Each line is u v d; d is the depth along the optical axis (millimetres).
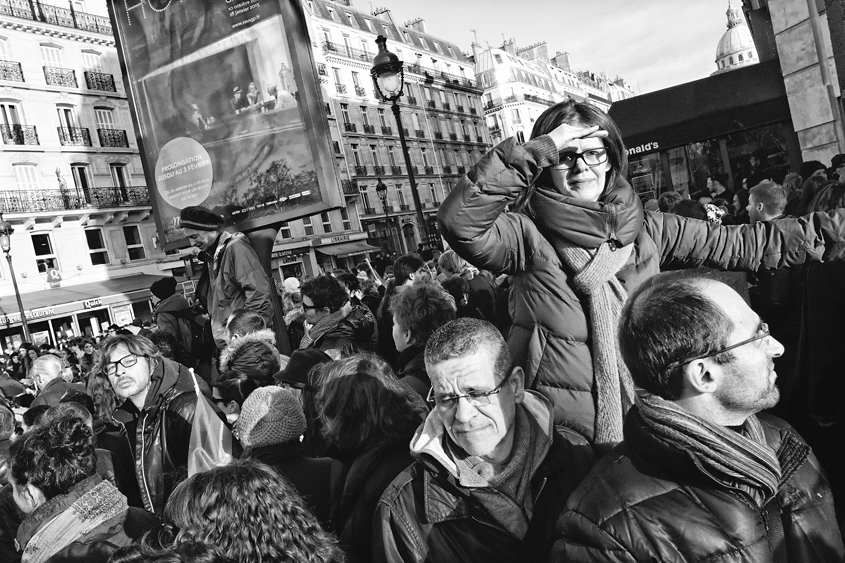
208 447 2822
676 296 1555
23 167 27422
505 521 1865
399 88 9758
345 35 47531
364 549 2178
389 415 2268
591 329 2141
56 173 28406
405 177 49312
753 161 10359
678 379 1517
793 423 2939
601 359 2098
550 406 2045
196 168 5836
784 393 2980
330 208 5367
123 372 3154
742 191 7410
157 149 6031
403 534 1940
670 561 1421
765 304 3357
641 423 1557
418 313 3115
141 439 3193
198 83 5711
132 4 5898
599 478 1585
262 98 5461
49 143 28391
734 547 1420
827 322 2686
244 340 3613
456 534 1902
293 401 2670
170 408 3201
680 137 10641
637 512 1474
